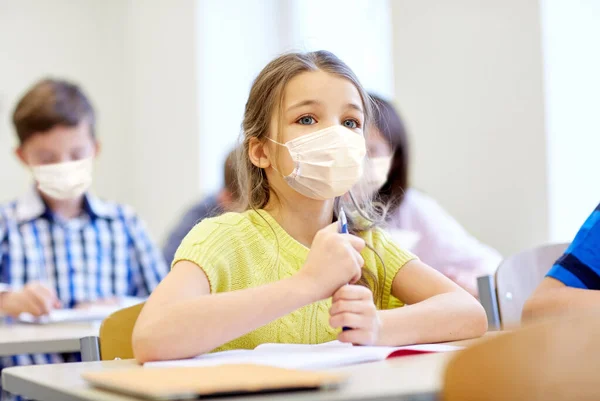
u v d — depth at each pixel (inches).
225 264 46.2
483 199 117.8
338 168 47.0
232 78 172.9
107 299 91.7
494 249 116.4
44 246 99.0
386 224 60.3
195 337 37.2
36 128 90.1
